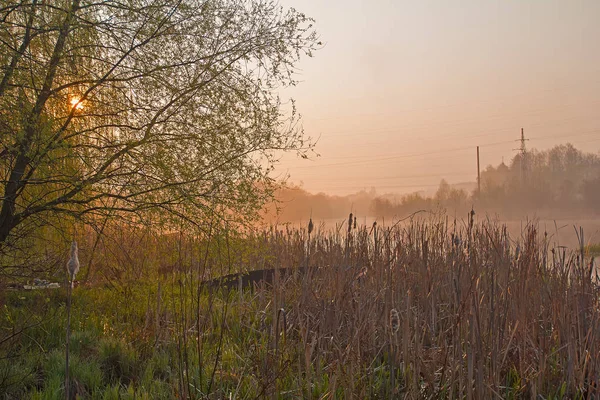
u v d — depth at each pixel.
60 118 7.80
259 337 7.07
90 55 8.00
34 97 7.75
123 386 5.87
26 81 7.38
